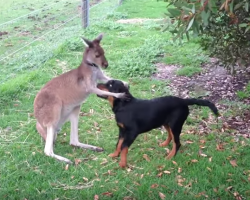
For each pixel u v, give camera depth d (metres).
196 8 2.91
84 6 7.95
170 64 6.11
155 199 3.21
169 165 3.61
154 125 3.60
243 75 5.47
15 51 6.50
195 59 6.13
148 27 8.26
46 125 3.77
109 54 6.58
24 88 5.25
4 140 4.10
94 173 3.54
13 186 3.39
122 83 3.69
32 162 3.72
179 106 3.61
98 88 3.74
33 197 3.26
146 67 5.84
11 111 4.72
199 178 3.41
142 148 3.93
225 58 4.80
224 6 2.96
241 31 4.38
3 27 8.28
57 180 3.46
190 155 3.76
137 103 3.57
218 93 5.06
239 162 3.63
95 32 7.73
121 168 3.61
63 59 6.38
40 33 7.87
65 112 3.90
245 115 4.47
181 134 4.14
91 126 4.38
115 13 9.79
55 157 3.72
